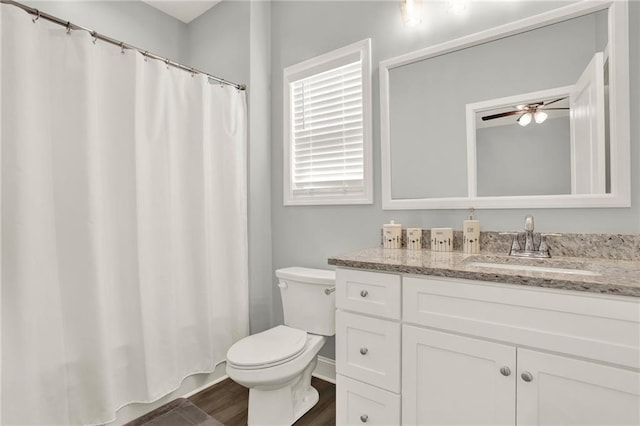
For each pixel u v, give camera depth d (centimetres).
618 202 128
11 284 129
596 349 90
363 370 133
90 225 148
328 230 213
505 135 153
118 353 166
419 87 175
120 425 166
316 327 188
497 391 105
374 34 192
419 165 175
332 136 213
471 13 160
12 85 130
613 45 128
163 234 179
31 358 132
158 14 258
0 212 129
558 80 141
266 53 240
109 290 163
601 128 132
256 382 153
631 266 114
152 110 177
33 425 132
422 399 119
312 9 219
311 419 176
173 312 182
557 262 127
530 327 99
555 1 141
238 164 219
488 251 153
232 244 216
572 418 94
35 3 196
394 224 173
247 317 224
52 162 145
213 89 212
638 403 86
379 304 128
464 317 110
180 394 193
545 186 143
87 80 148
